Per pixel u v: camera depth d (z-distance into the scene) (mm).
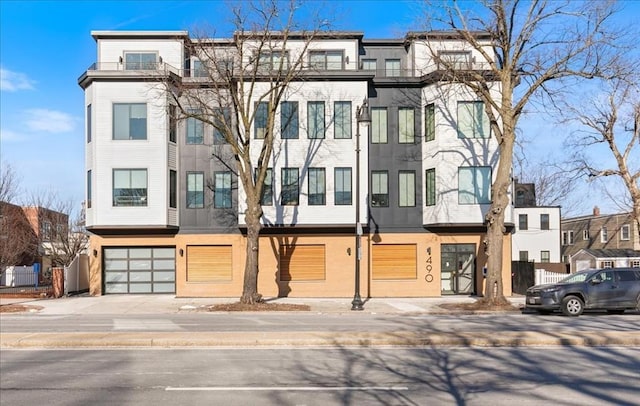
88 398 7812
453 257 29281
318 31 25703
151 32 30406
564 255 62188
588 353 11156
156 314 21453
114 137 28578
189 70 30422
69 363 10273
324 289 28609
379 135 29578
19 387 8461
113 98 28656
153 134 28656
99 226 28234
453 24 22719
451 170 28125
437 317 20000
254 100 28547
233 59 25781
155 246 29641
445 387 8438
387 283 28781
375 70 29141
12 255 26312
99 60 30469
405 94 29719
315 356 10938
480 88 22828
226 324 17125
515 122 22750
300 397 7863
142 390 8266
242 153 23734
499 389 8297
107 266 29766
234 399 7754
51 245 42625
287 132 28578
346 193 28500
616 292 19766
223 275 29156
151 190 28453
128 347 11992
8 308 23250
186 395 7980
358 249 22703
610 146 30594
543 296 19969
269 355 11062
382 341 12125
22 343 12008
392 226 29109
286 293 28547
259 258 28641
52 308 23516
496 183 22750
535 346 11969
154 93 28547
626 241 52344
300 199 28328
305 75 28141
